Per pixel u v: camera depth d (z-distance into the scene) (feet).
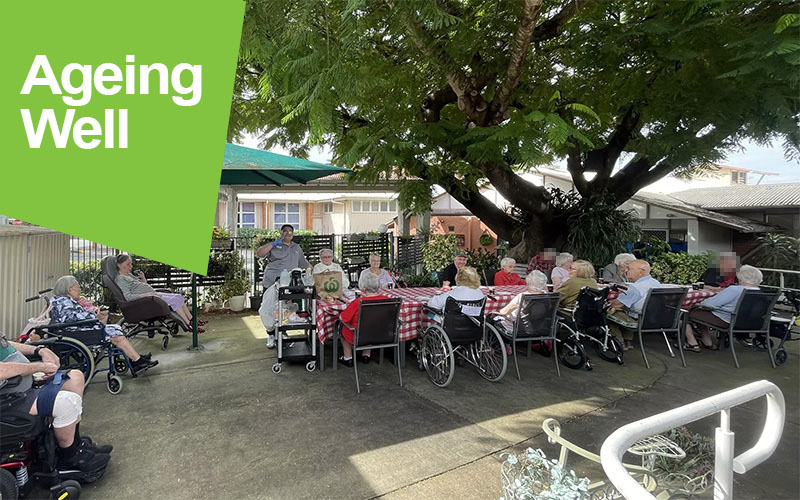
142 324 17.19
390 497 7.68
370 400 11.84
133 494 7.67
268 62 9.82
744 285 16.14
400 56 17.33
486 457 9.02
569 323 15.34
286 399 11.83
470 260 34.22
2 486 6.93
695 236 34.63
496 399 12.03
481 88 18.35
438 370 13.03
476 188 26.48
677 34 14.55
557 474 5.26
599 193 27.07
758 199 36.94
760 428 10.43
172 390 12.38
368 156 16.39
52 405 7.39
